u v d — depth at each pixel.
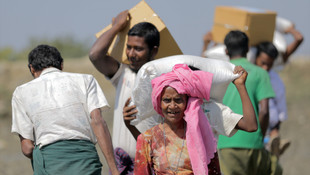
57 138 13.27
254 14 20.98
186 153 11.95
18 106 13.77
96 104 13.70
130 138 15.15
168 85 11.57
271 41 21.50
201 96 11.81
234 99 17.11
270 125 21.50
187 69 11.84
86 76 14.11
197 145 11.62
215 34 22.62
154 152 12.19
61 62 14.57
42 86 13.70
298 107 43.97
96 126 13.41
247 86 17.47
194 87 11.62
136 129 13.74
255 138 17.55
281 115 21.61
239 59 17.86
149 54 15.09
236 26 21.50
